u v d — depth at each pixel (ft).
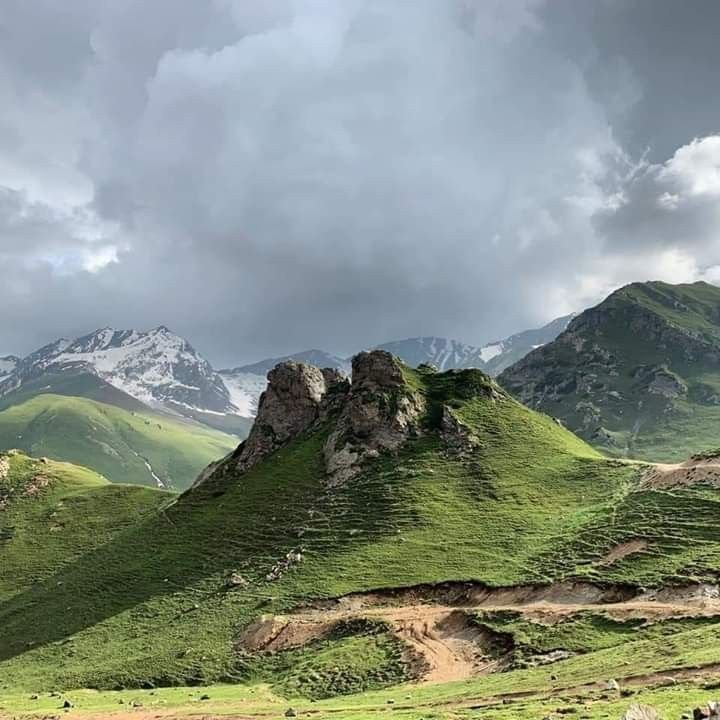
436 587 311.68
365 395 513.86
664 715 108.88
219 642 305.73
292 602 325.62
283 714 182.09
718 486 330.75
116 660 308.81
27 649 363.97
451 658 245.65
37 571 525.34
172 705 222.28
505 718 127.13
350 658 257.55
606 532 316.19
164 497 650.02
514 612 263.49
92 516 626.23
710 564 258.37
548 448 458.91
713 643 173.99
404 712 159.12
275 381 569.23
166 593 383.24
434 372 574.97
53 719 201.87
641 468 399.65
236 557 402.52
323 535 395.14
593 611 245.04
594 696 142.51
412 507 399.44
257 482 488.44
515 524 363.35
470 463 445.37
